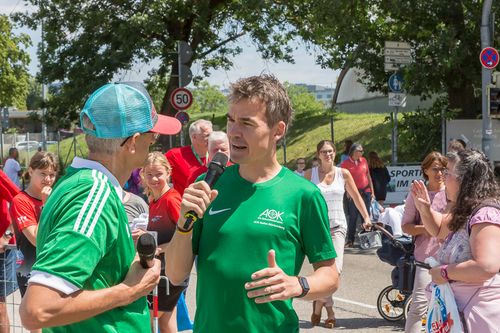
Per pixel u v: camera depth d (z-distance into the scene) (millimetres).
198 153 7809
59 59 29469
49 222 2928
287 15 28375
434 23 20438
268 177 3516
